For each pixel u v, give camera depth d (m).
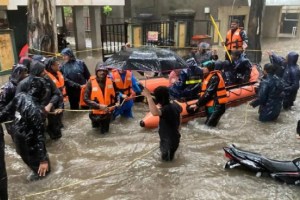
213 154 5.23
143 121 6.14
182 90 6.69
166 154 4.89
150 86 8.12
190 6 16.47
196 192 4.14
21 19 12.03
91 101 5.80
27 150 4.21
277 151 5.38
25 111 4.03
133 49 6.23
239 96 7.70
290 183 4.27
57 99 5.07
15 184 4.37
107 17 17.97
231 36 10.09
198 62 8.80
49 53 8.04
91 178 4.52
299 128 5.00
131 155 5.21
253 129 6.30
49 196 4.10
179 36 13.06
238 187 4.24
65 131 6.15
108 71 6.16
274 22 19.22
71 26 20.31
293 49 15.57
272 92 6.43
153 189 4.23
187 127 6.38
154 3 17.17
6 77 8.54
